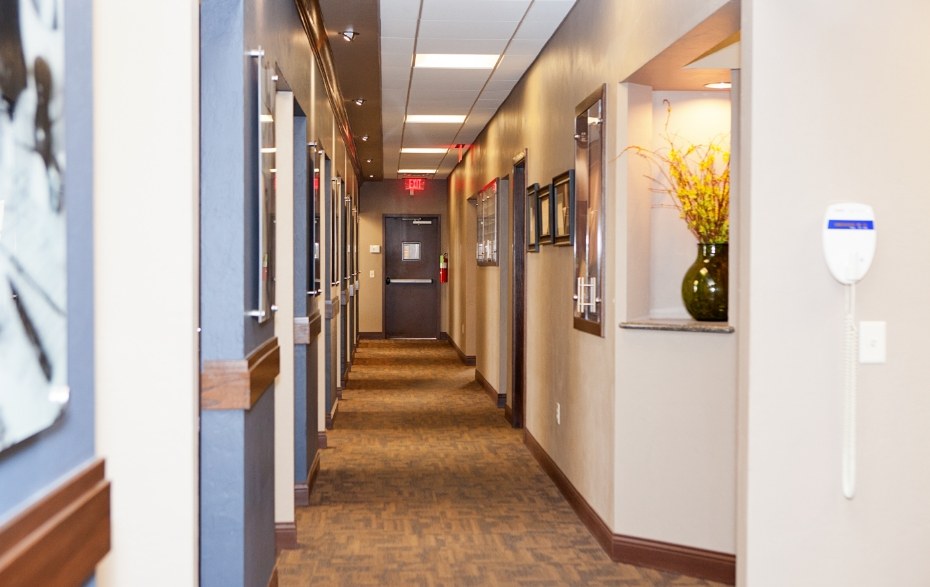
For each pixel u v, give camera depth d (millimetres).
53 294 1527
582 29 5176
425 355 14180
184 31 2537
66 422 1728
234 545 2936
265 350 3352
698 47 3658
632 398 4309
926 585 2801
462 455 6910
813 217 2773
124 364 2541
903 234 2775
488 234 9953
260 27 3334
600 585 4000
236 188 2938
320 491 5762
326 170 7254
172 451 2564
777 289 2777
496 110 9180
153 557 2566
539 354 6641
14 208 1361
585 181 4977
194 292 2588
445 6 5355
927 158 2783
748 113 2787
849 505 2797
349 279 11383
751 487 2787
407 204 16438
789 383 2789
